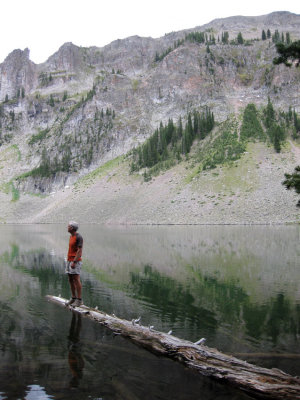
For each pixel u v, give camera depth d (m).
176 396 5.65
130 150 170.25
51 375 6.24
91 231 67.19
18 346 7.77
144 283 16.73
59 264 23.75
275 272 19.84
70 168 174.50
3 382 5.92
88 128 195.38
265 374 6.32
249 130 130.00
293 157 108.94
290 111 141.25
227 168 108.81
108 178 138.25
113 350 7.64
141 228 76.25
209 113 148.88
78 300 11.50
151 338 8.12
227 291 14.73
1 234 62.25
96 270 21.02
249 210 85.69
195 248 34.22
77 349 7.64
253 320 10.30
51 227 92.81
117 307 11.95
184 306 12.11
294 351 7.77
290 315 10.84
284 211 82.12
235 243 38.81
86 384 5.92
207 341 8.44
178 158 131.25
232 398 5.69
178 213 93.88
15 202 159.38
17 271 20.53
